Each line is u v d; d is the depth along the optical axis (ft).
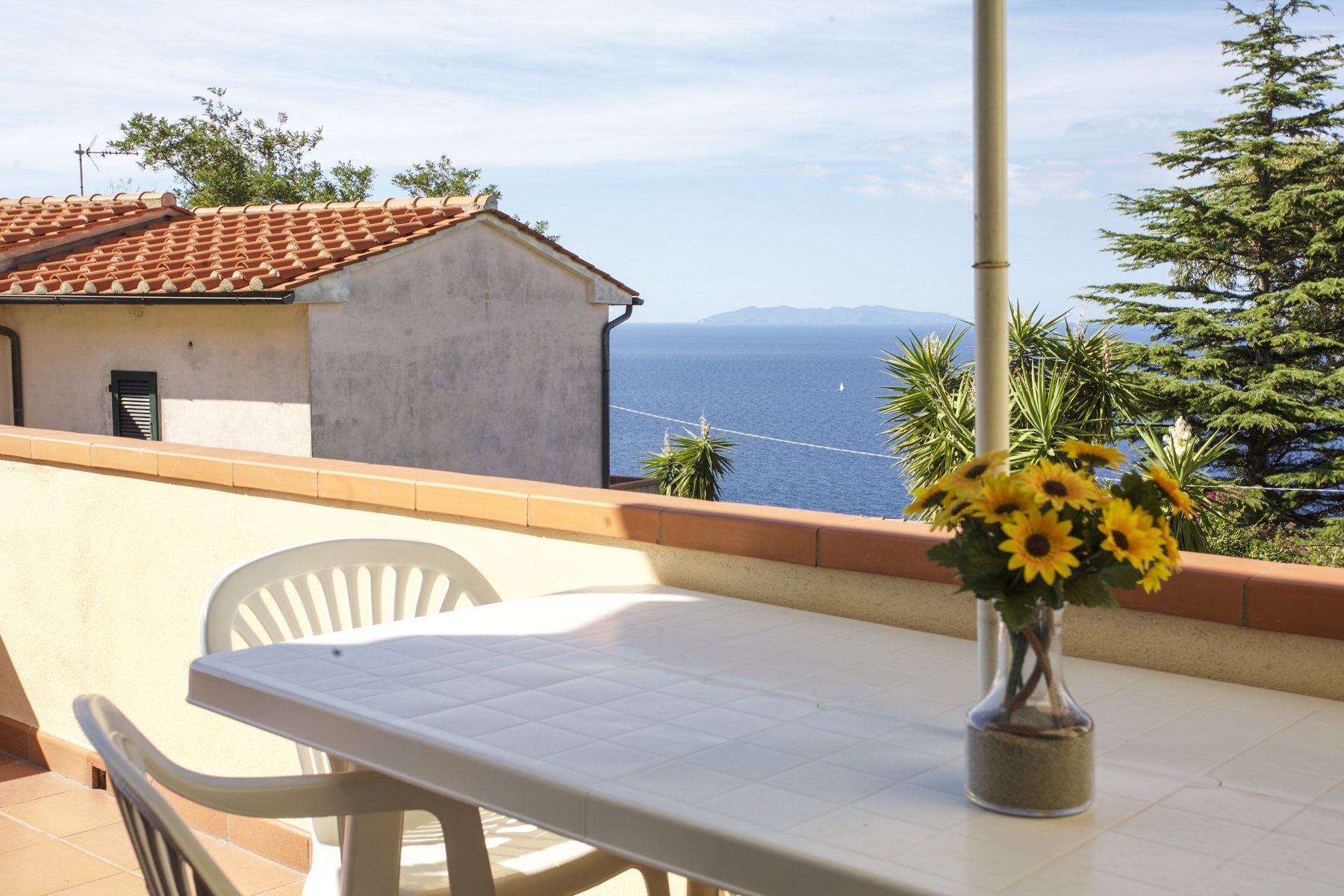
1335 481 85.87
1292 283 93.56
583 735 5.64
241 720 6.57
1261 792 4.99
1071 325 33.04
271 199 123.13
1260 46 94.84
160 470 13.69
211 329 38.14
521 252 43.73
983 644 5.73
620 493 10.66
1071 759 4.63
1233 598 6.93
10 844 13.58
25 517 15.80
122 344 40.27
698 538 9.38
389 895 6.42
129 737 5.38
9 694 16.53
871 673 6.90
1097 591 4.61
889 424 33.65
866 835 4.46
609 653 7.30
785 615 8.52
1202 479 29.37
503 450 43.37
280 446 36.91
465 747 5.44
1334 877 4.12
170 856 4.67
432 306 40.29
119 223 48.24
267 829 13.26
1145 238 94.89
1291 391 90.84
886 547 8.33
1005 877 4.09
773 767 5.22
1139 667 7.38
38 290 38.81
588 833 4.91
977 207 5.60
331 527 12.19
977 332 5.65
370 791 6.23
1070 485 4.69
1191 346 93.91
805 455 247.50
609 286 47.06
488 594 9.78
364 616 11.26
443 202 44.01
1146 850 4.34
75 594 15.20
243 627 8.61
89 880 12.69
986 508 4.63
